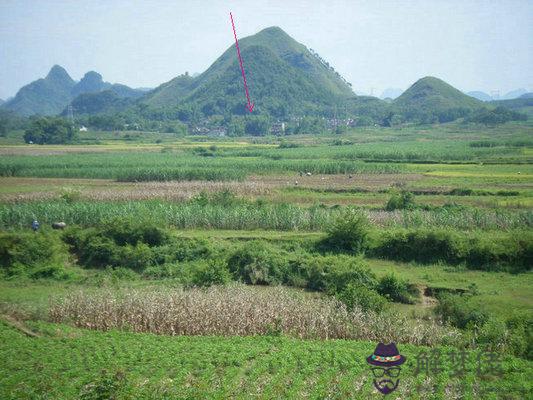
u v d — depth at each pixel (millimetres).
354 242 37000
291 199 54844
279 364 20688
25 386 18906
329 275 32188
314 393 18094
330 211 45281
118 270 35844
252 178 70375
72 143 150000
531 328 23281
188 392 17797
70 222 44969
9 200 54031
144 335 24734
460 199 52594
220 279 32000
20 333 24938
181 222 44219
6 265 37250
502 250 33781
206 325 25297
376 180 67938
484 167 79375
